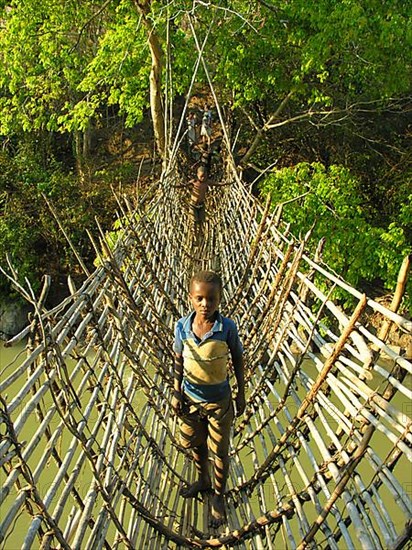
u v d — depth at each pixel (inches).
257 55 425.4
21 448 81.3
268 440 237.8
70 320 115.3
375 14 377.4
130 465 123.6
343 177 414.3
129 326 152.0
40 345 95.0
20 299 454.6
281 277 170.7
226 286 254.4
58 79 478.3
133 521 114.4
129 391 138.9
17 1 457.1
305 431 128.1
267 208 212.8
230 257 269.9
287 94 482.9
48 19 471.8
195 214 340.8
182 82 451.2
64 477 98.1
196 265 300.2
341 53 415.5
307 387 130.3
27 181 477.7
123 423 124.1
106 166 574.9
